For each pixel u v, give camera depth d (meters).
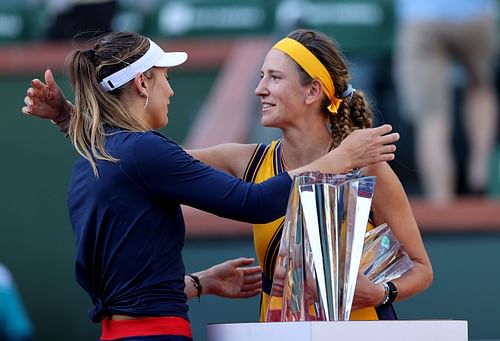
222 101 25.62
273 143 13.80
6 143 24.67
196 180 11.89
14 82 25.36
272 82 13.34
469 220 21.34
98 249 12.05
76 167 12.35
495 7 29.42
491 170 27.83
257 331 11.57
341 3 29.14
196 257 21.23
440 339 11.52
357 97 13.66
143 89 12.38
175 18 30.03
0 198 24.42
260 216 11.92
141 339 11.81
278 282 12.10
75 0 28.75
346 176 12.00
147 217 11.91
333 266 11.91
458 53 27.27
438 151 26.86
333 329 11.12
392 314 13.25
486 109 27.75
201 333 20.66
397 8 28.89
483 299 20.98
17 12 31.25
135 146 11.90
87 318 23.69
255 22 29.81
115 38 12.44
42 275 24.05
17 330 21.17
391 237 12.81
